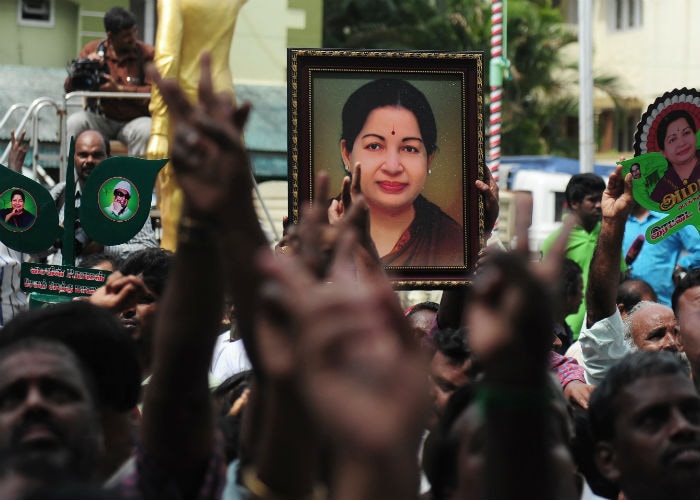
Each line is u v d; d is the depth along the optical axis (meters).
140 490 2.76
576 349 6.66
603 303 5.61
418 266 5.30
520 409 1.93
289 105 5.24
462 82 5.37
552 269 1.92
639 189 6.06
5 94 14.88
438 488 2.96
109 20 10.78
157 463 2.77
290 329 1.76
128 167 6.10
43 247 6.18
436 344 4.70
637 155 6.13
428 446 3.10
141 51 10.95
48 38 20.45
